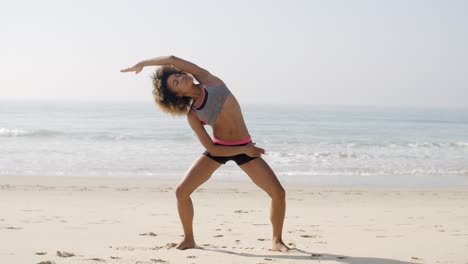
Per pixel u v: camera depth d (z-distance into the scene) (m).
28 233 6.30
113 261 4.52
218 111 4.79
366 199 11.88
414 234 6.70
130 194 12.05
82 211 9.00
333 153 22.56
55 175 15.97
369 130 42.66
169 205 10.25
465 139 33.88
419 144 28.50
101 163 19.05
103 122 48.00
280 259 4.72
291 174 16.98
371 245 5.70
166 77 4.84
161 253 4.95
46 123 46.12
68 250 5.09
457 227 7.48
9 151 22.44
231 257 4.79
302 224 7.75
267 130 40.50
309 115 82.12
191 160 20.16
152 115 67.12
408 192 13.24
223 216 8.73
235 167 17.73
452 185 14.98
